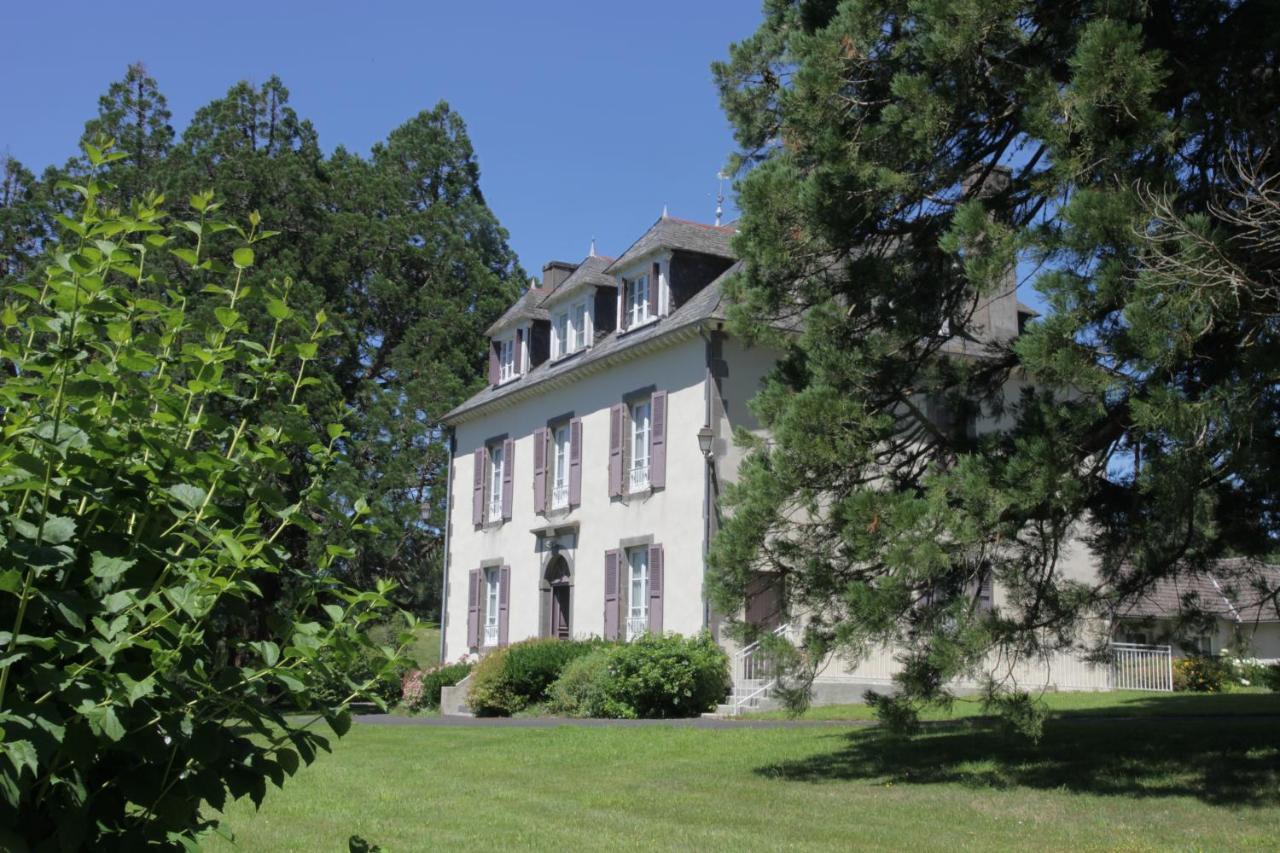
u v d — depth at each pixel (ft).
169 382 13.03
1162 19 35.35
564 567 88.43
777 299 41.39
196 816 12.16
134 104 126.82
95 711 10.46
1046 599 36.99
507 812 34.06
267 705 12.25
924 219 39.42
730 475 72.69
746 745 49.06
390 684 14.15
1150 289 31.22
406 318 123.65
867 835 29.81
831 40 38.75
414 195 134.92
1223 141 34.19
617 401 83.10
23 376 12.27
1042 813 32.40
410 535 112.37
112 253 12.26
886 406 40.78
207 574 11.67
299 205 116.78
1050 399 35.40
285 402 14.21
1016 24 35.68
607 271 86.63
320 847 28.22
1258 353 31.27
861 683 70.59
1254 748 40.40
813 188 38.27
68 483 11.27
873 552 35.68
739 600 39.01
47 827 11.19
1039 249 33.53
